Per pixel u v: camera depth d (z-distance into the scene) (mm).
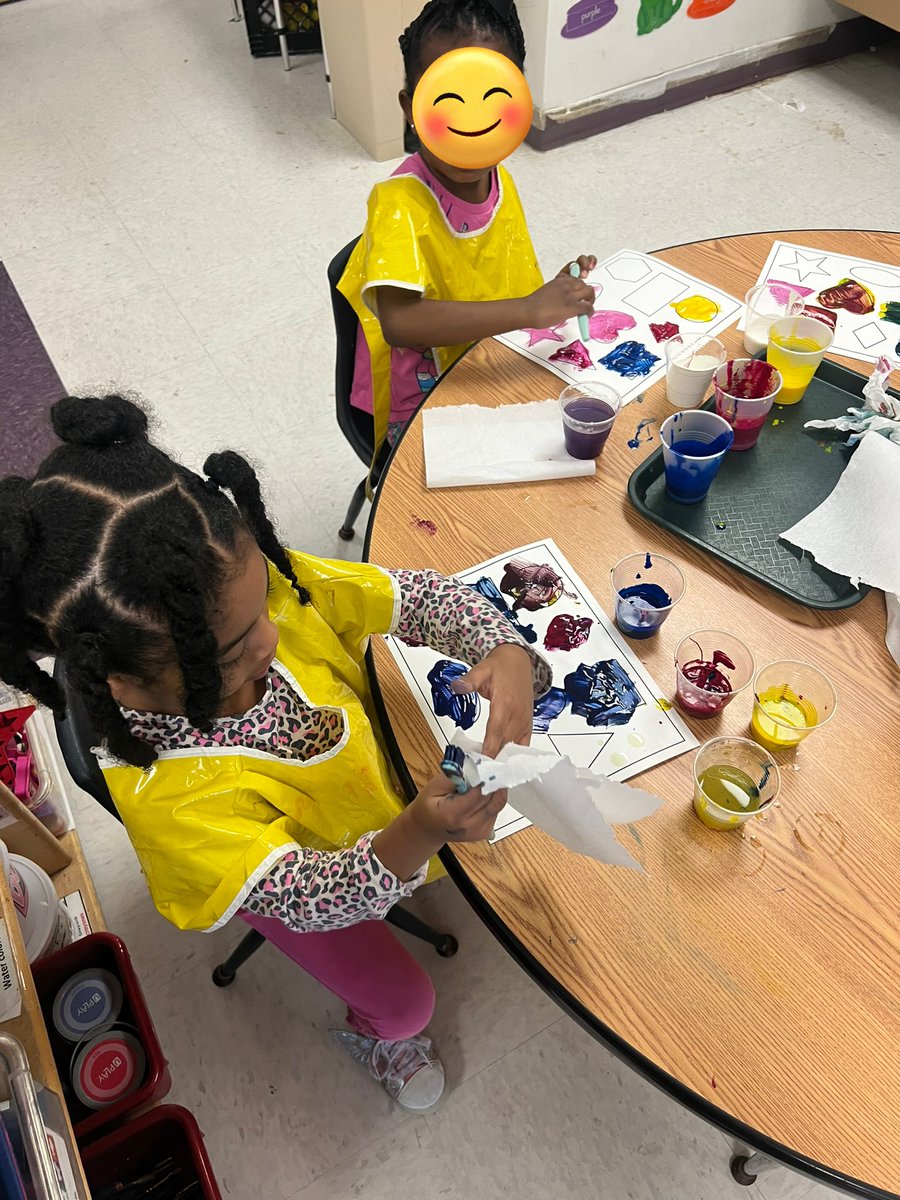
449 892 1552
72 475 705
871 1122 705
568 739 930
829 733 924
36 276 2734
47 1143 705
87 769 872
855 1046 740
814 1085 723
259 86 3441
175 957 1515
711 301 1385
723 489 1144
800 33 3277
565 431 1171
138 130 3266
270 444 2258
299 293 2635
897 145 3033
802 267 1436
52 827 1544
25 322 2594
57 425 714
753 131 3131
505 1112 1357
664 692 967
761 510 1118
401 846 791
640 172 2988
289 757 943
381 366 1461
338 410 1646
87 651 678
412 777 917
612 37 2914
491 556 1097
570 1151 1323
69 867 1531
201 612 697
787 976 776
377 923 1196
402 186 1378
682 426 1172
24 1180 682
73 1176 791
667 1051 743
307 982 1485
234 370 2436
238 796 872
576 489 1163
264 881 837
